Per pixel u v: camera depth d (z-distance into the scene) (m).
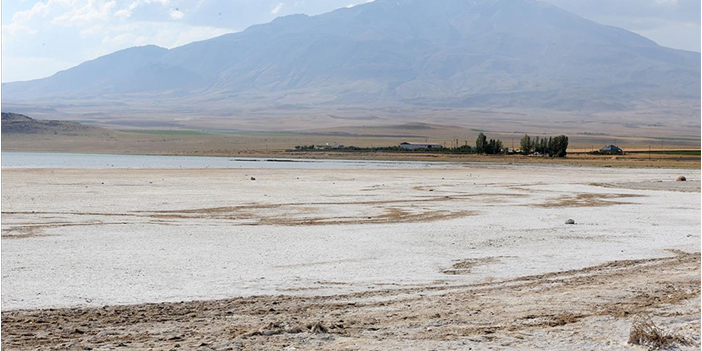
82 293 19.02
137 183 69.81
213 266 23.66
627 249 28.38
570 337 14.12
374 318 16.03
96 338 14.15
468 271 23.17
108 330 14.88
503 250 27.92
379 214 42.88
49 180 71.25
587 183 79.00
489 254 26.88
